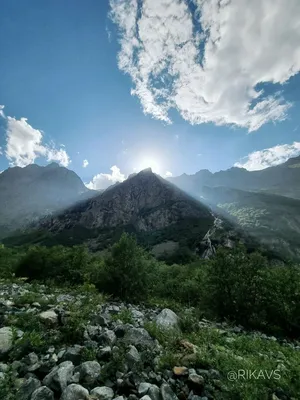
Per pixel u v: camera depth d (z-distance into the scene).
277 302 14.51
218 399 4.83
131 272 18.88
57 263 27.84
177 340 7.41
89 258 30.67
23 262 28.06
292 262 16.53
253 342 9.47
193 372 5.59
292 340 12.88
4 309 8.34
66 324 6.84
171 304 17.64
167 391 4.80
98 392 4.44
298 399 5.19
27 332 6.13
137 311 12.41
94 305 10.04
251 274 15.66
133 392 4.70
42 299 10.33
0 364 4.98
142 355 5.93
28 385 4.39
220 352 7.15
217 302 15.77
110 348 6.01
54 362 5.23
